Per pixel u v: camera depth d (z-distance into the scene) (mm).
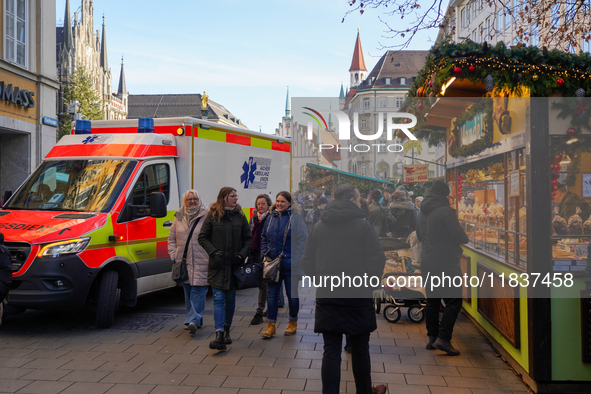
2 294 4828
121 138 7574
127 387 4410
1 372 4793
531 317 4219
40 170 7398
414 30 6992
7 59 16547
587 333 4156
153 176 7449
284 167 10641
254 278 6320
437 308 5527
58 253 6043
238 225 5629
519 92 4582
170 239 6328
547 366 4180
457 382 4547
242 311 7562
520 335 4586
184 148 7910
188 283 6496
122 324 6758
